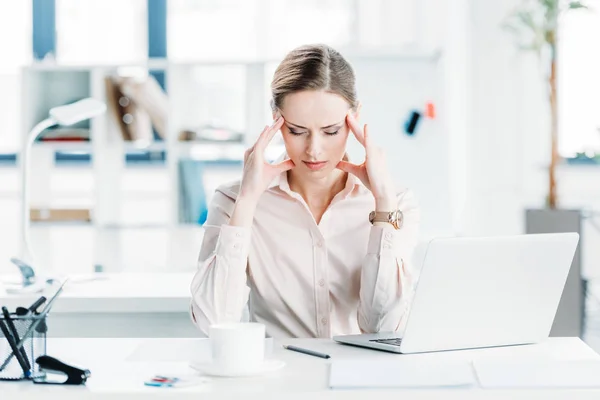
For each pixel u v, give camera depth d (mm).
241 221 1896
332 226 2074
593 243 5418
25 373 1404
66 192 5996
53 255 5809
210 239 2043
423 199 4559
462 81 5734
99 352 1665
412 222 2078
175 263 5191
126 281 3109
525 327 1726
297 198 2043
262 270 2078
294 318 2088
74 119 3246
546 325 1758
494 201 5789
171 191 4812
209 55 6066
